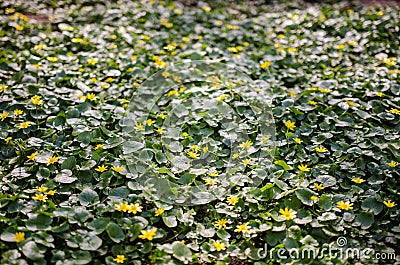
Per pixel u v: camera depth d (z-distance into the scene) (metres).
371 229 1.18
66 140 1.37
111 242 1.14
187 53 1.71
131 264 1.11
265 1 2.12
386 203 1.20
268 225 1.18
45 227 1.14
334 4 2.09
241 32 1.87
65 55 1.70
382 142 1.36
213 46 1.81
